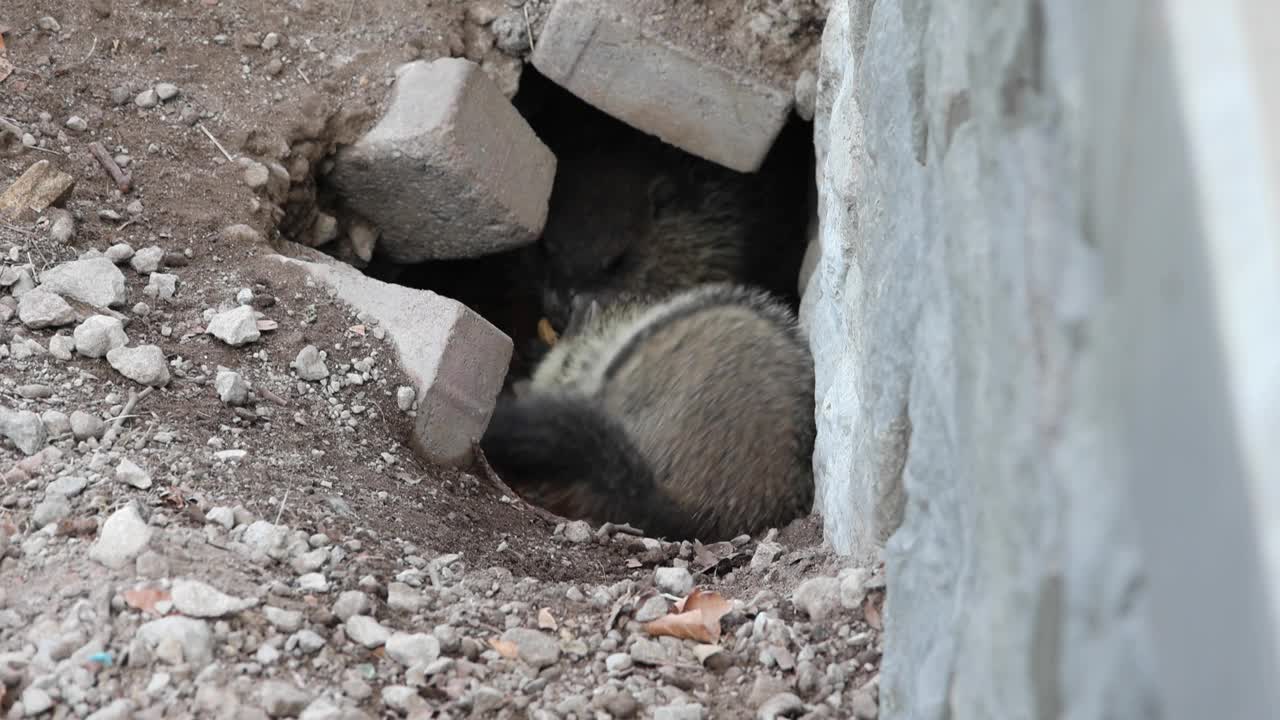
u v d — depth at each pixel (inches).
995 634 150.7
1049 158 143.3
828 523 333.1
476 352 354.6
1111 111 127.4
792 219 518.9
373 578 260.5
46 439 280.8
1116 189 126.3
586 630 261.7
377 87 415.8
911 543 207.3
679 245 526.9
